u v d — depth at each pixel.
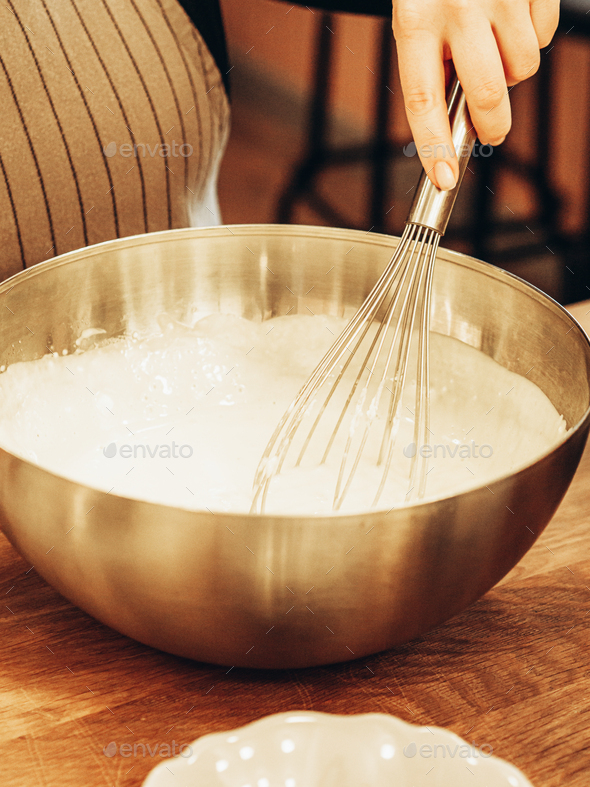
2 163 0.85
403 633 0.60
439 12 0.66
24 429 0.72
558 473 0.59
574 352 0.67
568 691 0.63
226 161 2.60
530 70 0.69
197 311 0.78
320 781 0.57
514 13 0.67
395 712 0.62
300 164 2.22
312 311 0.79
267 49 3.16
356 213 2.34
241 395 0.80
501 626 0.66
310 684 0.63
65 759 0.59
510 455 0.72
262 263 0.78
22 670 0.63
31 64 0.85
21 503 0.58
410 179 2.40
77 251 0.72
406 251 0.68
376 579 0.57
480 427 0.75
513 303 0.72
